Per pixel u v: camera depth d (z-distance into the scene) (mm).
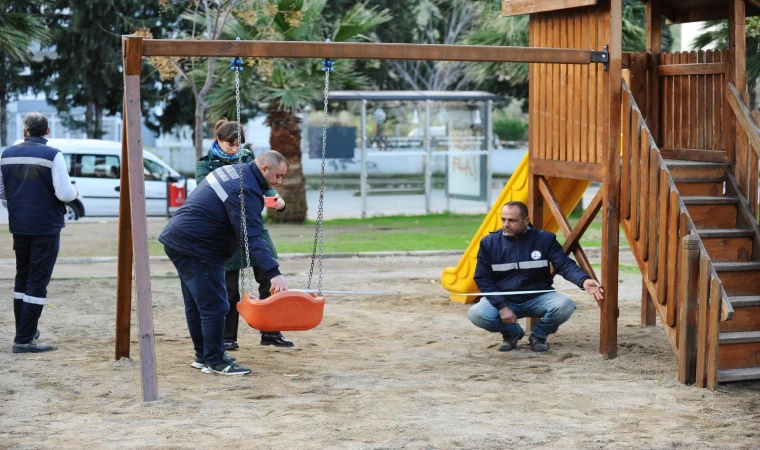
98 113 30531
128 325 7523
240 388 6609
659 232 7258
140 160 6410
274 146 20703
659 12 9055
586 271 8258
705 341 6793
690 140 8766
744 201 8125
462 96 23641
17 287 7879
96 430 5531
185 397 6336
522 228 7996
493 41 20422
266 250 6598
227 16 16906
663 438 5492
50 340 8344
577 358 7871
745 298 7461
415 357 7906
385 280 12633
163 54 6434
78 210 21297
